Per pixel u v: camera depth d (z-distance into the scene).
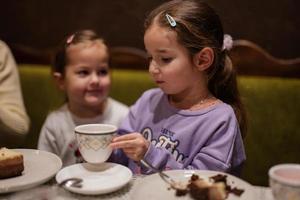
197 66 0.97
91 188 0.72
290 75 1.63
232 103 1.08
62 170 0.81
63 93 1.74
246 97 1.59
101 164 0.84
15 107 1.45
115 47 1.91
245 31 1.71
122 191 0.75
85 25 1.94
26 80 1.86
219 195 0.66
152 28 0.95
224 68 1.05
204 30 0.96
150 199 0.68
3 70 1.51
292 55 1.70
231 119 0.95
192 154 0.94
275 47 1.71
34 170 0.81
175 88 0.96
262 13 1.69
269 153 1.60
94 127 0.82
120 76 1.75
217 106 0.98
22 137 1.37
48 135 1.42
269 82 1.58
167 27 0.93
